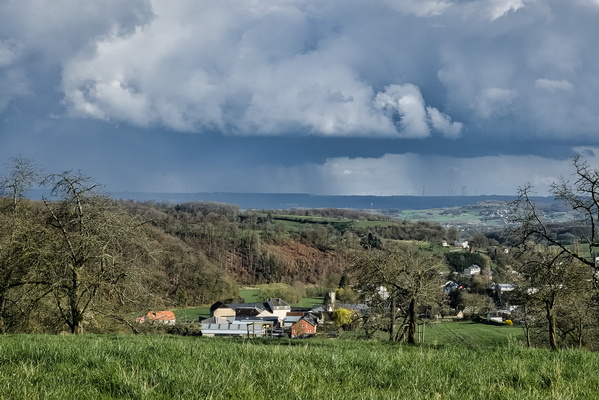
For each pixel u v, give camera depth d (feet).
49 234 85.51
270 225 548.31
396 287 106.11
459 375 23.86
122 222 89.66
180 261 277.03
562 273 89.35
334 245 497.87
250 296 375.86
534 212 87.81
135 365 23.50
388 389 20.18
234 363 24.84
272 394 18.76
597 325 126.52
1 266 83.76
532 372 24.97
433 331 192.44
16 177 85.40
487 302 273.13
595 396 20.13
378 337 136.98
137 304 93.50
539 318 123.95
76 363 24.36
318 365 25.73
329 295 308.60
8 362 24.49
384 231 537.24
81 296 87.35
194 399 17.58
